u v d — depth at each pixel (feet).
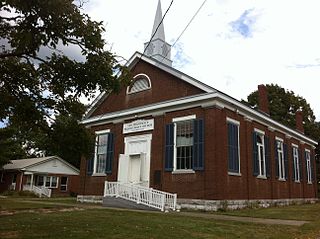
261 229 36.29
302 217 50.11
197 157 61.21
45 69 31.24
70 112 33.22
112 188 68.28
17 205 59.67
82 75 30.17
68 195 147.95
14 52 29.32
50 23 26.66
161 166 67.15
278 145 87.10
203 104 63.21
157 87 73.36
